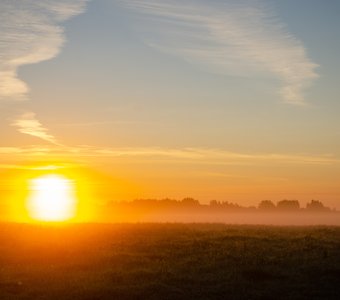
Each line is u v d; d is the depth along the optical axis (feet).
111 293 89.15
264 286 94.84
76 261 119.65
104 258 122.11
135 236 156.66
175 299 86.02
